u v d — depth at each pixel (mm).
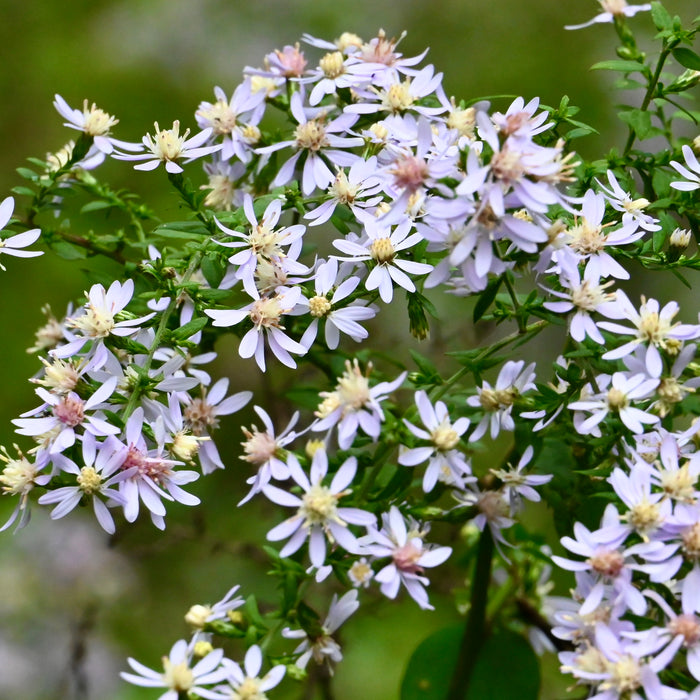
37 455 471
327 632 472
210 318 503
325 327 484
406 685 527
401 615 618
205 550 598
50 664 621
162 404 479
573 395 486
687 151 496
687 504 461
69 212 619
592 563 459
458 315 605
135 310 506
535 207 458
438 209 460
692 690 460
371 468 478
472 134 499
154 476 470
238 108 512
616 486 462
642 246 499
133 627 625
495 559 551
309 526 464
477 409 495
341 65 506
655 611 471
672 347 479
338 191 492
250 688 459
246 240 486
